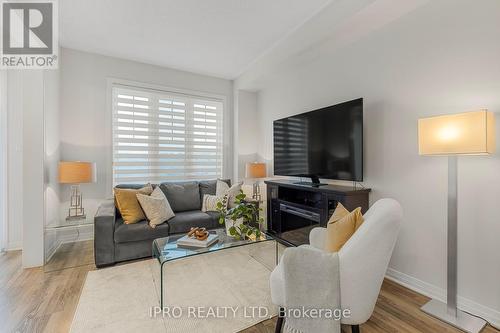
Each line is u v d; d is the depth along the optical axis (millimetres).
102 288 2121
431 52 2012
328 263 1336
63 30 2877
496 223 1682
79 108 3389
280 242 3320
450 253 1747
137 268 2514
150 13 2549
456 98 1866
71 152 3336
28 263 2498
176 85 4078
